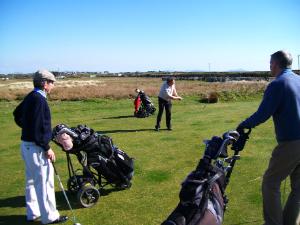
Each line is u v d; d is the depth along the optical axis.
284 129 2.61
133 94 15.73
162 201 3.86
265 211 2.77
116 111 11.47
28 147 3.23
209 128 7.94
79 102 14.00
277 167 2.69
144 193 4.11
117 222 3.40
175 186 4.30
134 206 3.76
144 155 5.72
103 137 3.97
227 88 17.70
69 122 9.38
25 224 3.45
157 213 3.57
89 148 3.84
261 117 2.57
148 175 4.72
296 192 2.73
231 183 4.27
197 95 15.19
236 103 13.03
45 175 3.29
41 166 3.25
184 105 12.74
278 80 2.60
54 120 9.82
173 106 12.46
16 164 5.54
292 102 2.58
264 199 2.77
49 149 3.23
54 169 3.37
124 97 15.23
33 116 3.15
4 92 17.58
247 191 4.02
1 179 4.81
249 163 5.04
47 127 3.20
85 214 3.61
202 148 6.07
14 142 7.22
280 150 2.65
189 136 7.11
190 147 6.16
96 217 3.53
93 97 15.16
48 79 3.21
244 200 3.78
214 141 2.39
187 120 9.21
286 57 2.67
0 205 3.92
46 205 3.33
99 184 4.09
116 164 4.04
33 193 3.51
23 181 4.71
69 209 3.73
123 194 4.09
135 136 7.28
